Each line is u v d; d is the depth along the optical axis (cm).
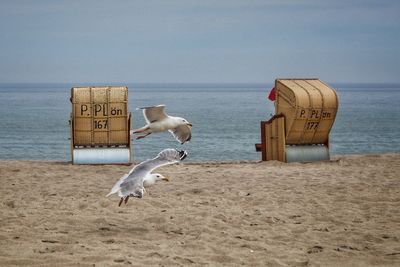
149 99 18212
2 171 2120
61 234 1179
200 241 1135
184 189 1727
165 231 1230
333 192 1691
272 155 2500
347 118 7962
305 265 1011
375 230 1259
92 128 2381
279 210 1452
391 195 1647
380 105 13262
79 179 1934
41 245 1091
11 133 5628
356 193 1677
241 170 2180
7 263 969
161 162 1013
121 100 2386
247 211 1437
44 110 10725
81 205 1485
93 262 981
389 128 6194
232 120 7675
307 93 2434
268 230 1250
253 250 1097
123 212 1413
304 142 2503
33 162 2519
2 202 1531
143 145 4434
